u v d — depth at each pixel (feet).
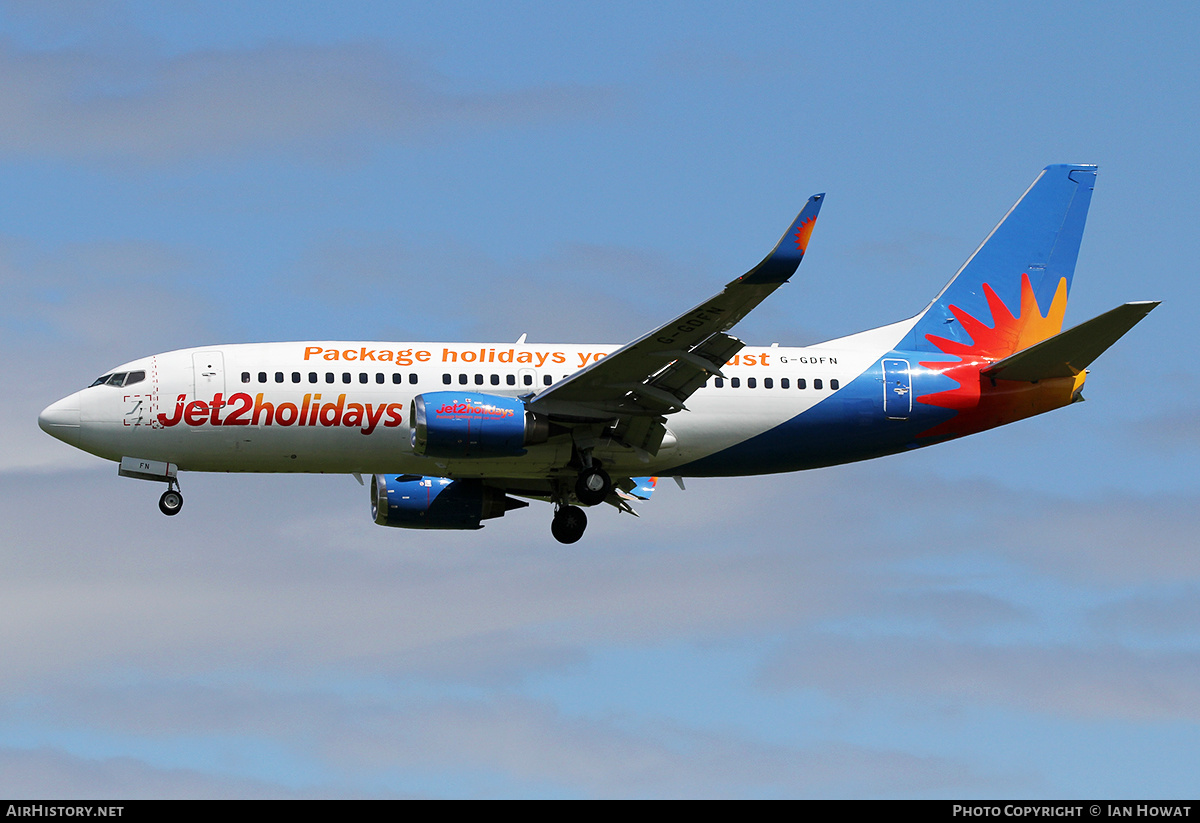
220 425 396.37
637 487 465.88
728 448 421.18
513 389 406.82
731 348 375.66
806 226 335.26
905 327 444.55
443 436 385.09
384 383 401.90
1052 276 455.22
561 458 407.23
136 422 394.52
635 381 388.57
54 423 396.37
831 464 436.76
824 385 425.28
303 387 398.62
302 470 409.28
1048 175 460.55
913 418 430.20
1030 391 436.76
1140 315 402.31
